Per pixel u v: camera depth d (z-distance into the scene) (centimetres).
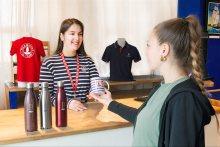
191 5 407
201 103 82
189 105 81
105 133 142
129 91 416
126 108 134
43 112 127
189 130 78
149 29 426
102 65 401
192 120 79
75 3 374
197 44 91
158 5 428
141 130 97
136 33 421
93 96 145
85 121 144
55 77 189
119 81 359
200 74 91
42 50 305
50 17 363
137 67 427
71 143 133
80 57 201
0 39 341
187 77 93
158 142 90
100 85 151
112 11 401
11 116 155
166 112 87
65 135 126
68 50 194
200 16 396
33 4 352
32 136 119
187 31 91
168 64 96
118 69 367
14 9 344
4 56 345
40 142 125
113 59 368
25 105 123
